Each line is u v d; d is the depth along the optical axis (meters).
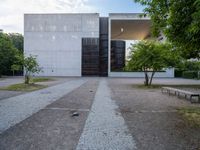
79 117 7.75
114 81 30.75
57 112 8.55
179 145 5.02
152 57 21.05
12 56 47.12
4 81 28.78
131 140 5.35
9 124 6.71
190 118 7.65
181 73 49.41
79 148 4.80
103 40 50.50
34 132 5.92
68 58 49.44
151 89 18.81
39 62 49.59
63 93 14.98
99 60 49.81
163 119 7.53
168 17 6.74
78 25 49.22
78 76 48.72
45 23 49.53
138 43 22.39
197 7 4.86
